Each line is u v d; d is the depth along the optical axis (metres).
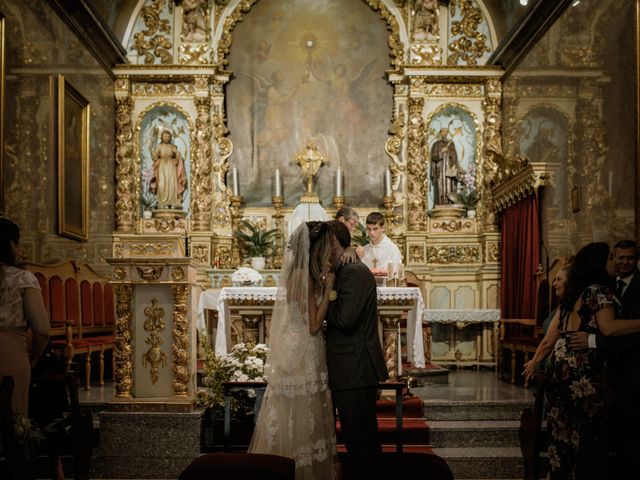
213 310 10.28
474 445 6.42
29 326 4.47
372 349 4.25
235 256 11.84
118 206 11.59
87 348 7.98
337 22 12.16
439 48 12.02
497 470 6.00
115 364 6.16
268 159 12.12
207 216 11.70
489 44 12.12
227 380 6.14
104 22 10.27
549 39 9.48
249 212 11.99
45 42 8.60
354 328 4.23
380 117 12.17
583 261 4.35
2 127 7.20
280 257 11.68
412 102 11.86
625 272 5.46
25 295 4.39
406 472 3.42
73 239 9.51
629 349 4.49
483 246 11.62
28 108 8.01
